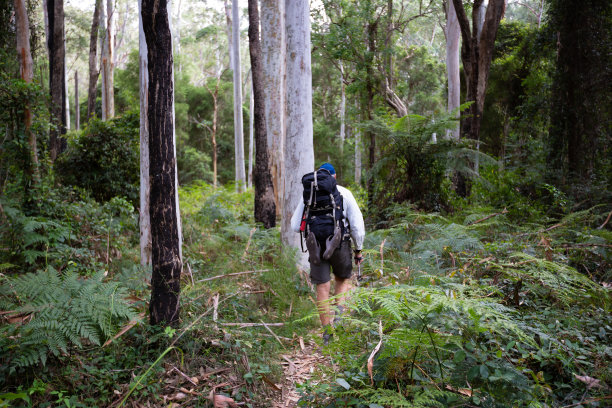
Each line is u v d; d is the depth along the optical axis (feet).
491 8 32.22
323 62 79.56
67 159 31.99
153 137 10.46
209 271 17.39
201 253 19.42
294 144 19.40
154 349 10.35
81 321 8.86
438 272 12.07
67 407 7.93
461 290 8.94
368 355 8.63
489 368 7.66
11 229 16.65
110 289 9.89
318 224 12.52
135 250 21.12
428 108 94.58
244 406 9.06
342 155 103.24
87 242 19.43
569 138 34.06
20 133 20.27
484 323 8.34
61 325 8.52
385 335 7.79
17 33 24.18
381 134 25.73
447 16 47.16
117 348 10.11
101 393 8.89
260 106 29.66
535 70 56.80
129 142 33.58
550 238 14.99
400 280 12.25
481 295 10.33
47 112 21.68
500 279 12.06
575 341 9.39
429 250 13.97
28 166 20.56
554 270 11.14
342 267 13.01
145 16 10.12
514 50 64.03
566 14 34.22
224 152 121.39
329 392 8.45
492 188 27.12
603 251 14.05
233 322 12.49
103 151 32.14
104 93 65.67
